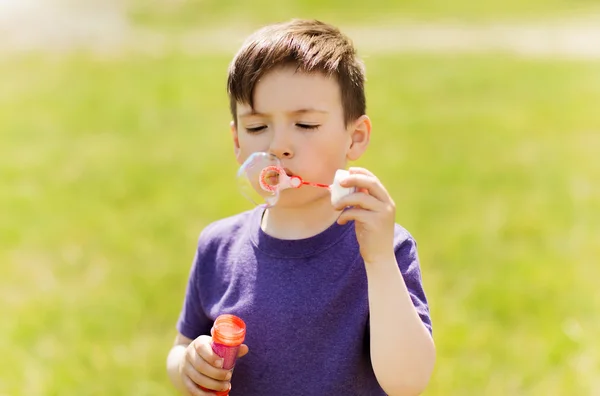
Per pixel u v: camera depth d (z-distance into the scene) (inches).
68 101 402.9
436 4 782.5
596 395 134.6
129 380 142.3
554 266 188.1
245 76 74.2
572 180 263.0
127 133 338.6
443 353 147.8
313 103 72.9
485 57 530.6
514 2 788.6
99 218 229.0
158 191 254.4
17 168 284.4
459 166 279.9
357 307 72.9
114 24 698.2
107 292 178.4
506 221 219.6
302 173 73.1
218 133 336.2
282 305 73.9
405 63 514.0
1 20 693.3
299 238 76.5
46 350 152.8
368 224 68.2
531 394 135.2
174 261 195.8
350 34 647.1
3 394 138.3
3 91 430.9
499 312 164.2
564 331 155.4
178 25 702.5
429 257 193.6
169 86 438.9
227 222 84.7
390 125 347.3
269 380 73.5
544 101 392.2
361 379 72.9
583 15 717.3
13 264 196.1
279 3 789.2
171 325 163.6
